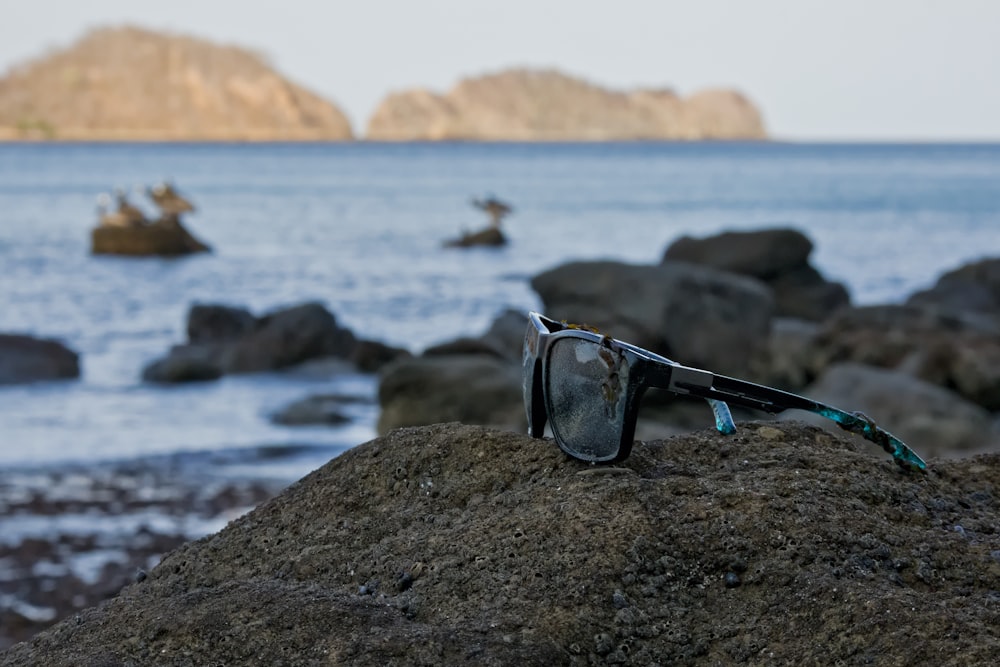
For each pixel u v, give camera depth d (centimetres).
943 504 248
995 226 6750
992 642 184
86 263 4309
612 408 247
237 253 4822
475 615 207
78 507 1259
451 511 253
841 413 255
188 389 2117
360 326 3045
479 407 1498
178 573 250
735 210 8119
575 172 15800
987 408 1650
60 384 2144
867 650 190
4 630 862
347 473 274
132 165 17475
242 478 1425
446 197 9475
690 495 241
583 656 197
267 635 203
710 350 1831
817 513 231
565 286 1892
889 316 1952
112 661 203
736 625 205
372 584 227
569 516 232
